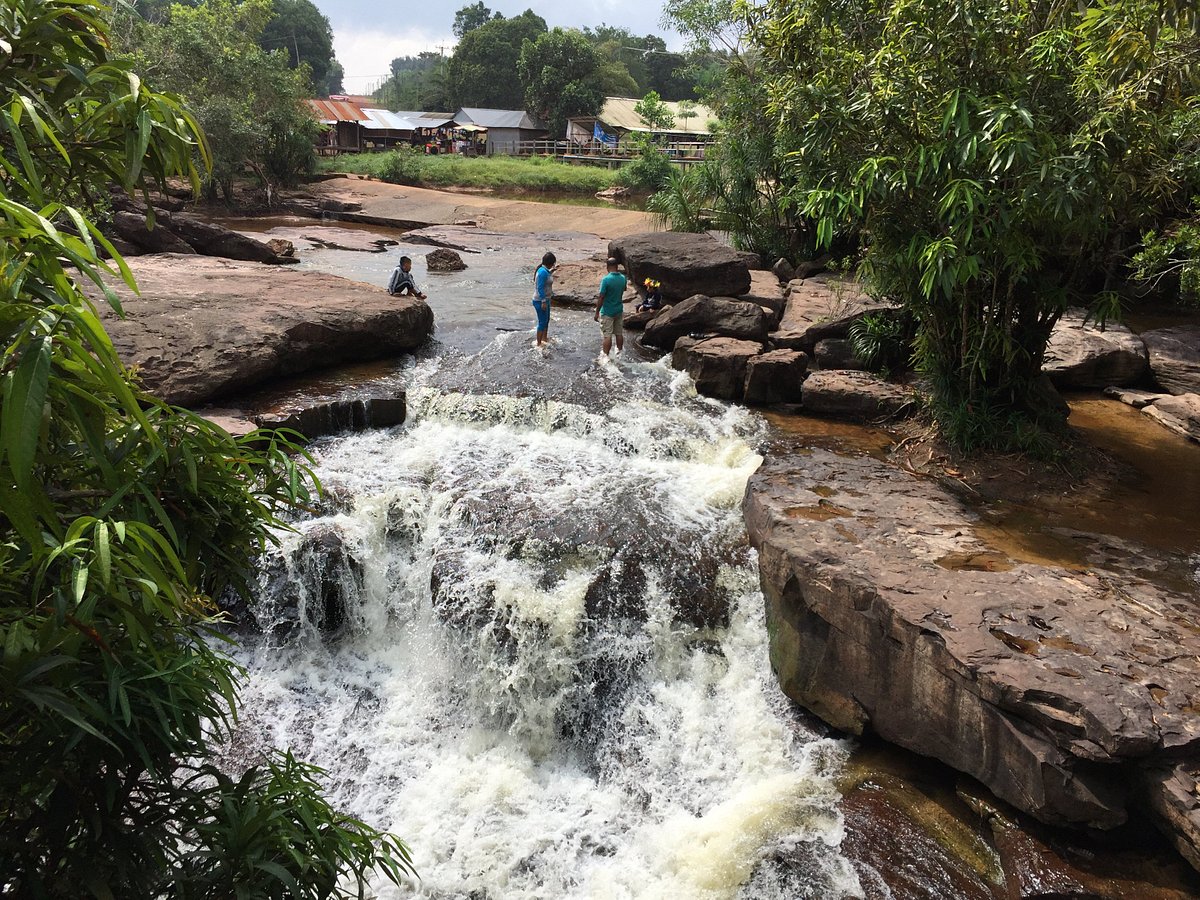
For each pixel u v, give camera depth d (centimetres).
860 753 594
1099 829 470
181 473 269
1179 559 657
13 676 209
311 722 662
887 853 511
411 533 781
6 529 233
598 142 5350
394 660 734
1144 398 1045
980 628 538
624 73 6500
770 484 779
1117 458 879
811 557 626
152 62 3056
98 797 251
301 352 1053
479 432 973
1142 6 650
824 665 613
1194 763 448
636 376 1109
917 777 564
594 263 1827
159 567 221
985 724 511
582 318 1463
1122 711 462
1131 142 661
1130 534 700
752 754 607
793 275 1586
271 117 3706
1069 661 507
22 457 172
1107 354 1105
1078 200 631
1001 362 847
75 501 250
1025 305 826
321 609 726
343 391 1009
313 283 1338
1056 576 611
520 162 4791
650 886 523
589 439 948
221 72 3312
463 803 598
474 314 1500
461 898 524
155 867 266
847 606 591
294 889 266
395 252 2475
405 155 4497
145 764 243
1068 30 682
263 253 2048
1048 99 686
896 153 732
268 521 307
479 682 671
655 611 690
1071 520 727
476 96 7375
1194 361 1095
